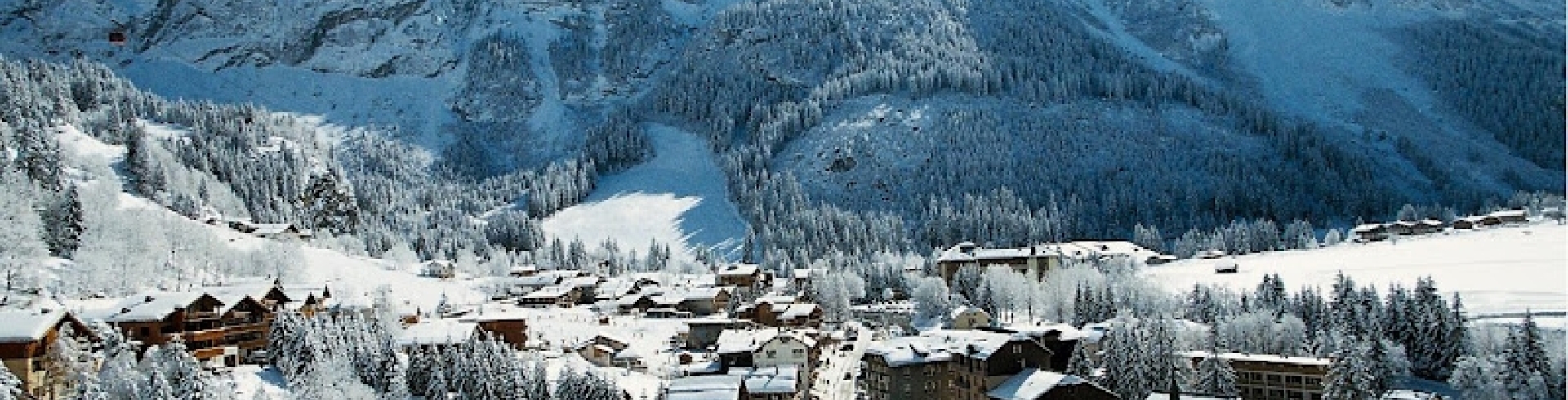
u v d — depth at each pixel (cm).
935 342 12038
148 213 18612
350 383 10562
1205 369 11512
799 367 13200
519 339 15500
